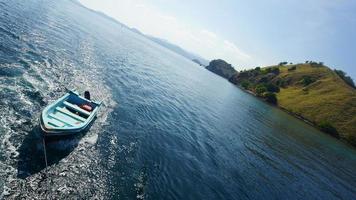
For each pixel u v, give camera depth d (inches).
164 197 617.0
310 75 5319.9
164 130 1052.5
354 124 3171.8
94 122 839.1
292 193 989.8
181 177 740.7
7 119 657.0
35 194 476.1
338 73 6176.2
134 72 2031.3
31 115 722.8
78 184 542.9
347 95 4013.3
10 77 883.4
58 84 1027.9
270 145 1576.0
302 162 1487.5
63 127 606.5
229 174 903.1
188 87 2677.2
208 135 1254.3
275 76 5575.8
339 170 1647.4
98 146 713.6
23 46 1283.2
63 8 5433.1
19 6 2516.0
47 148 613.0
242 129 1706.4
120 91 1326.3
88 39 2564.0
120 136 828.0
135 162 714.2
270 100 4215.1
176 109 1499.8
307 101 4010.8
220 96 2962.6
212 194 724.0
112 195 552.1
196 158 913.5
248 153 1245.7
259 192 869.2
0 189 454.9
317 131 2994.6
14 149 567.2
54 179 529.7
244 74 6412.4
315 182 1241.4
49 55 1338.6
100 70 1550.2
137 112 1128.8
